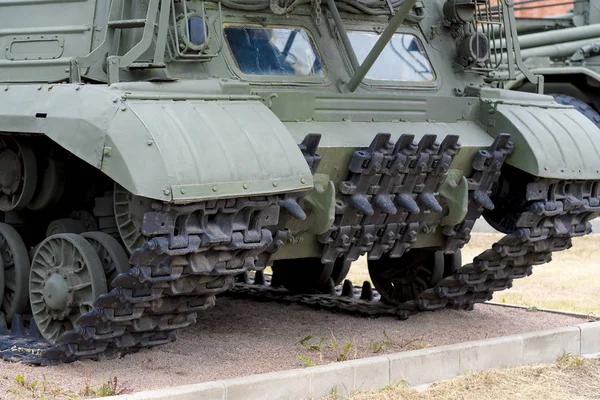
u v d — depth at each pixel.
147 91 10.13
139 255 9.53
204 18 10.88
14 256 12.12
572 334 12.04
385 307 14.38
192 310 10.62
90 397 9.12
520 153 12.23
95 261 10.84
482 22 13.20
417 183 11.79
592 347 12.27
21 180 11.84
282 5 11.79
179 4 10.98
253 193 9.74
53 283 11.05
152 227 9.44
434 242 12.96
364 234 11.87
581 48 23.70
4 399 9.02
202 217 9.68
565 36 24.00
